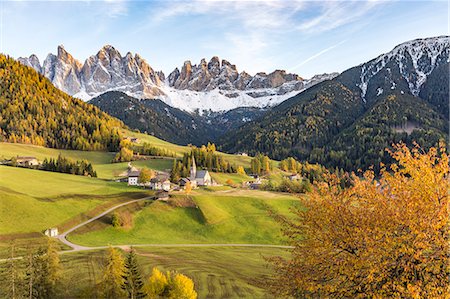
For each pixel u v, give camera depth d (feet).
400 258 51.08
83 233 310.24
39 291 158.10
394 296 48.70
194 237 345.72
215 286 194.08
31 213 318.24
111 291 160.25
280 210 412.77
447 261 47.62
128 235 330.54
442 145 54.85
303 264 59.52
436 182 51.55
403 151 57.62
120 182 515.50
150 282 165.89
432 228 48.08
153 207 390.01
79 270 200.34
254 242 338.13
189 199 419.74
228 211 407.85
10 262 175.42
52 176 501.15
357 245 53.47
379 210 54.03
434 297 45.39
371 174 60.23
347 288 54.39
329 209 57.88
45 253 175.94
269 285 65.31
